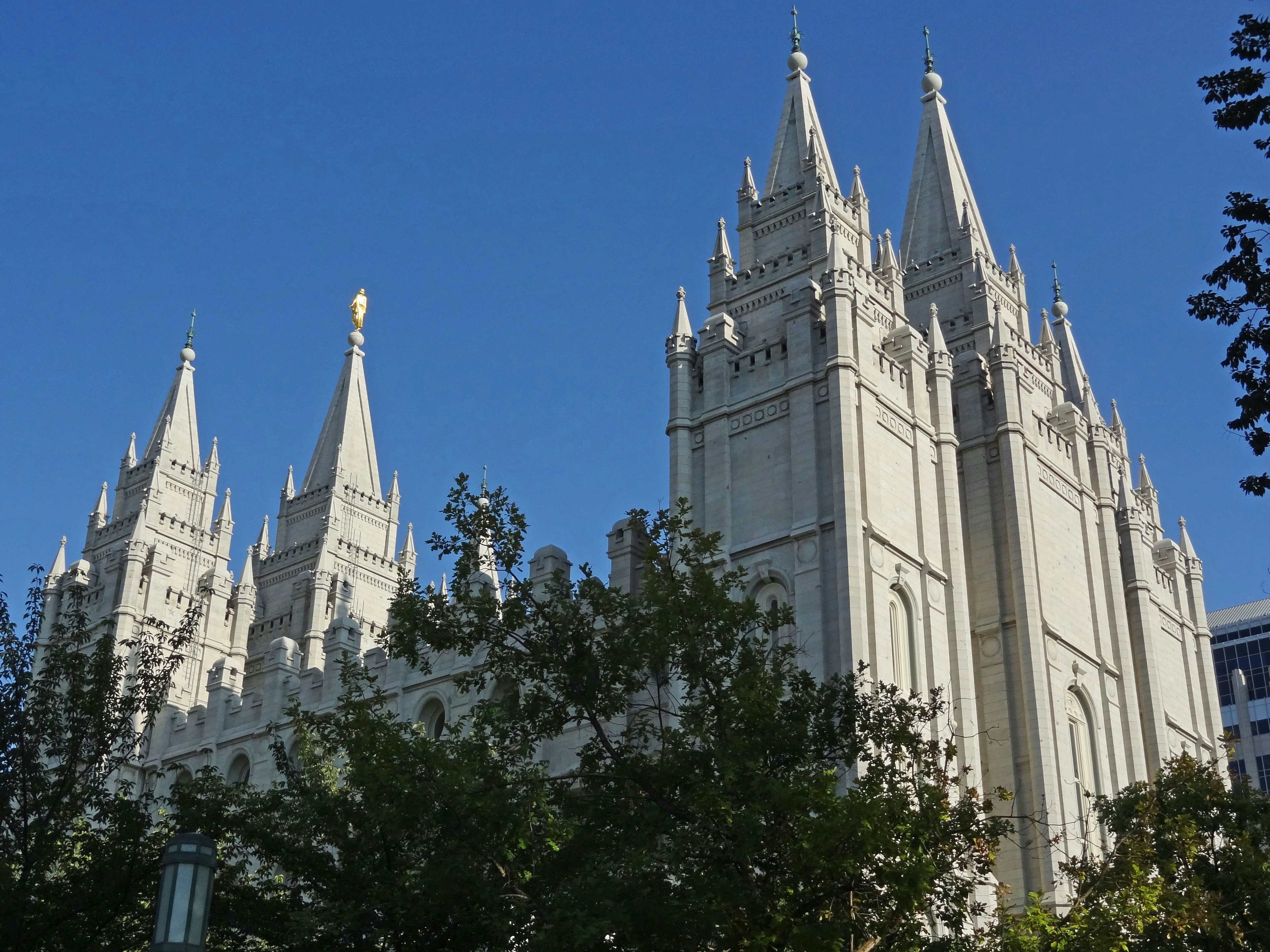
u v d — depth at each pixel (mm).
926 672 46344
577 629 31703
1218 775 48406
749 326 53125
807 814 27312
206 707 68000
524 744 31797
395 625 32594
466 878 28828
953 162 65750
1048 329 63438
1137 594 59250
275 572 87750
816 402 47344
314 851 33781
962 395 55188
